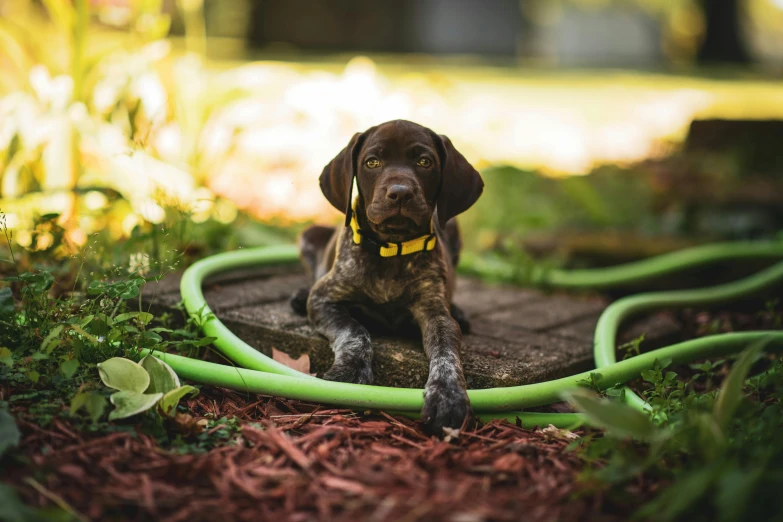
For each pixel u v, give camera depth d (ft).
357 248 4.55
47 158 6.02
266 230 6.29
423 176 4.34
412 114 9.55
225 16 17.79
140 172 5.88
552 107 14.94
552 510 3.53
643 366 4.42
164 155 6.38
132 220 5.80
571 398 3.65
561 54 33.71
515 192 7.86
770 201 7.07
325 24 23.88
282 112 7.80
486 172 8.52
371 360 4.39
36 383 4.04
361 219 4.54
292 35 23.35
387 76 14.67
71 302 4.33
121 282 4.34
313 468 3.71
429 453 3.83
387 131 4.35
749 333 4.69
